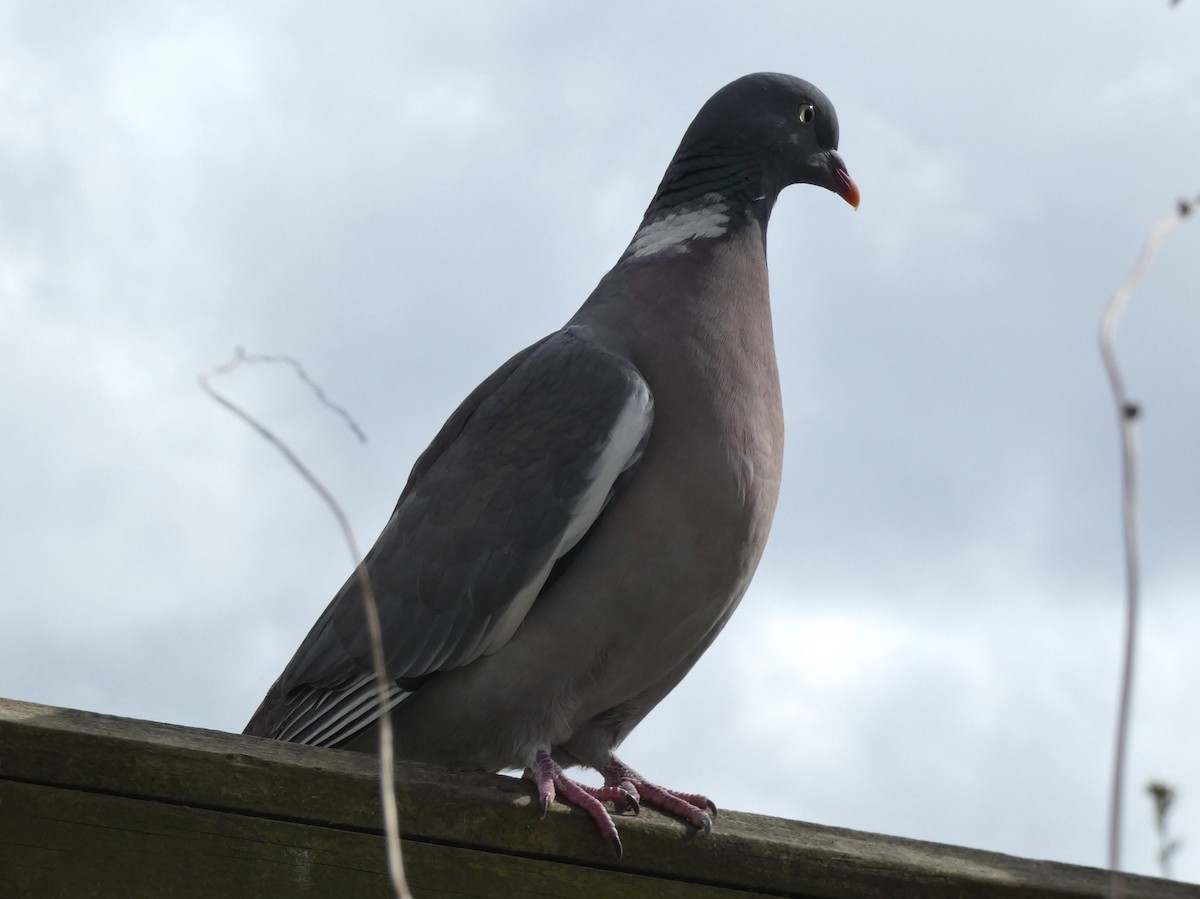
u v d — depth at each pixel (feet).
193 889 16.74
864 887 18.52
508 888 18.03
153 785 16.87
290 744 17.70
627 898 18.34
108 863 16.60
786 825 19.44
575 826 18.48
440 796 17.93
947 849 19.29
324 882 17.11
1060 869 19.15
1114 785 11.06
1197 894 18.89
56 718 17.02
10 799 16.55
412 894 17.58
